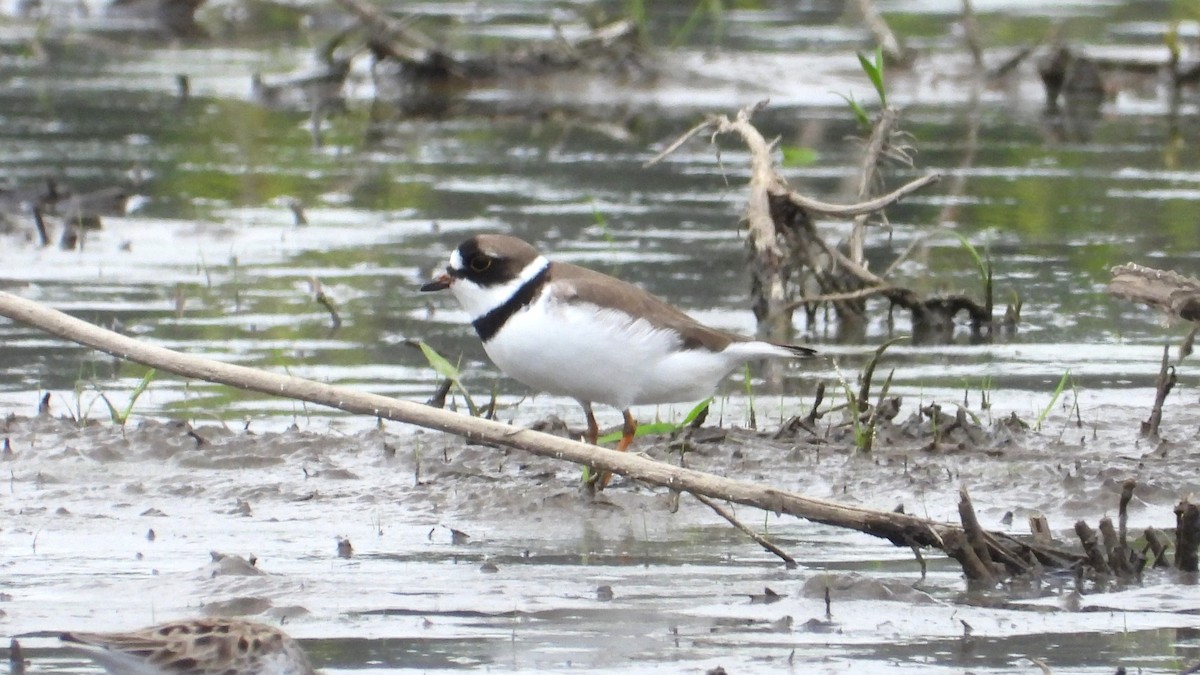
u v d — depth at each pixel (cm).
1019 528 959
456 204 1897
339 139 2264
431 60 2586
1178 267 1600
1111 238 1734
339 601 822
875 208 1447
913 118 2367
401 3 3089
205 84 2619
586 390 1030
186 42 2970
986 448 1119
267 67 2738
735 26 2941
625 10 3005
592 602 823
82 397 1252
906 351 1413
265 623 737
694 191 1964
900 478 1056
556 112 2466
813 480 1054
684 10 3061
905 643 764
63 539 923
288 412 1228
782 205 1474
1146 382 1310
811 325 1490
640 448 1109
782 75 2594
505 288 1016
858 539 945
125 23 3086
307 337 1412
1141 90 2586
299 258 1680
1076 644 761
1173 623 791
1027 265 1655
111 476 1056
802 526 973
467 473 1065
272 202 1914
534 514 989
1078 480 1044
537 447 897
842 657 744
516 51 2633
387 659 739
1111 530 873
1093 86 2548
